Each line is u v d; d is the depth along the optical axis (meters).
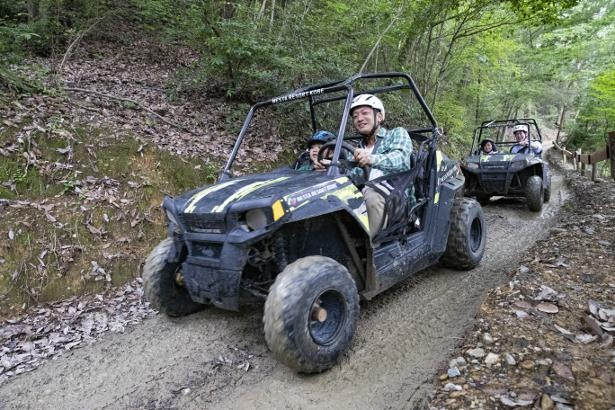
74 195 4.16
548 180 7.08
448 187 3.56
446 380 2.01
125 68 7.93
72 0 8.51
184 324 2.97
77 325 3.07
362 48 8.67
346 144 2.77
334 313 2.29
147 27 9.50
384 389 2.12
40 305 3.35
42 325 3.08
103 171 4.51
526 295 2.68
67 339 2.87
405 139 3.03
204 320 3.01
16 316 3.20
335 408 2.01
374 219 2.71
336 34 7.70
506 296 2.71
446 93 12.83
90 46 8.53
